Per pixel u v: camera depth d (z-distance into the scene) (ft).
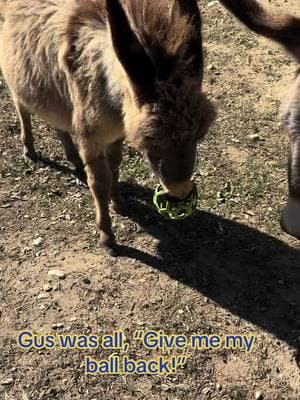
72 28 4.00
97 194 4.48
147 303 4.43
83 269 4.65
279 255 4.81
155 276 4.62
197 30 3.61
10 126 5.91
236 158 5.69
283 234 4.97
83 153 4.30
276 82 6.68
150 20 3.50
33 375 3.97
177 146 3.52
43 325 4.27
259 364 4.07
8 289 4.49
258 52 7.13
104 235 4.75
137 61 3.42
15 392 3.89
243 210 5.17
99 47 3.80
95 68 3.84
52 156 5.61
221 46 7.22
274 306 4.44
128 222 5.04
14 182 5.35
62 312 4.35
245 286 4.57
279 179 5.47
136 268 4.67
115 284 4.55
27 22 4.35
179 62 3.47
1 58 4.74
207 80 6.67
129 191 5.31
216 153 5.72
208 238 4.92
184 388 3.93
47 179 5.39
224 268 4.70
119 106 3.82
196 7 3.65
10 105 6.16
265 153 5.76
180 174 3.63
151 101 3.45
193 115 3.49
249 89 6.57
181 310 4.39
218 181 5.43
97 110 3.96
